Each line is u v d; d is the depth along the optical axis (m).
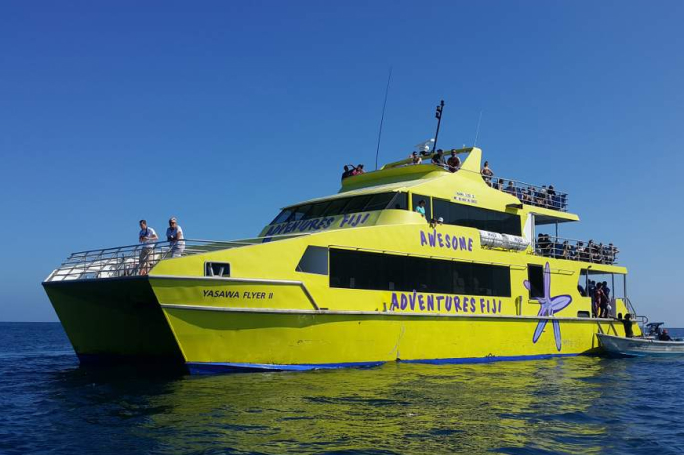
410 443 9.05
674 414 12.45
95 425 9.99
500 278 20.69
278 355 14.89
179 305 13.45
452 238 19.16
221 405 11.21
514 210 22.09
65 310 16.91
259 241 17.12
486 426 10.30
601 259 25.92
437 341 18.33
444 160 22.97
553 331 22.58
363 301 16.47
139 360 18.05
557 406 12.52
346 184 22.86
